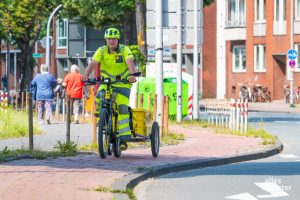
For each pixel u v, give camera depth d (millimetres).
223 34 92312
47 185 16750
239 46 89375
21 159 21969
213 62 93188
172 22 36250
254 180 19375
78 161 21625
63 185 16812
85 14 76312
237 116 35969
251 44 87625
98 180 17734
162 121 31328
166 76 48062
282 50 84625
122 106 22547
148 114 23812
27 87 74500
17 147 25766
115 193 15875
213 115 43062
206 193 17156
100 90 22500
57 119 45844
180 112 43688
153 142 23328
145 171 19562
